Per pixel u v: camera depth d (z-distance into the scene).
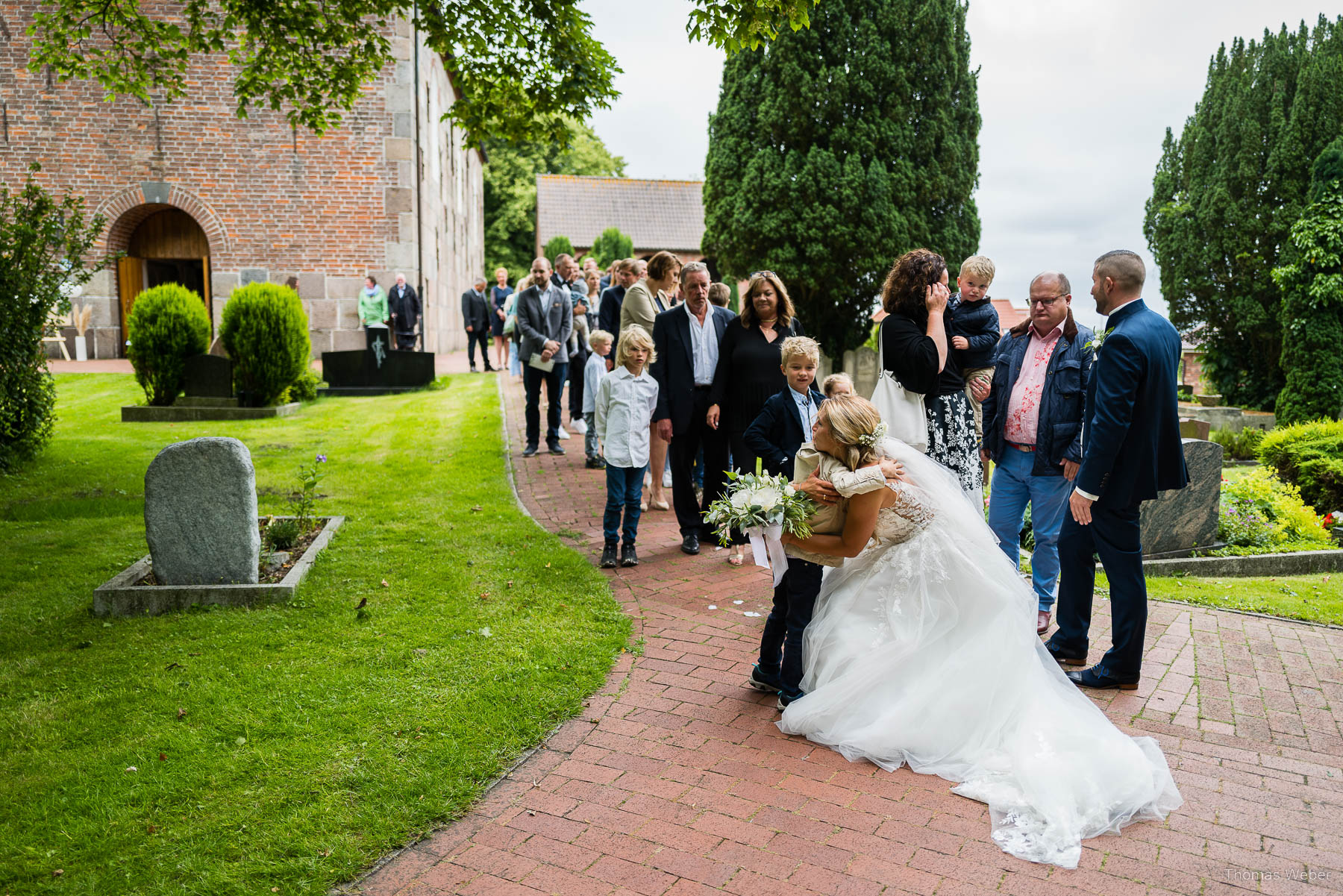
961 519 3.77
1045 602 5.02
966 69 19.14
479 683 4.12
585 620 4.96
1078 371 4.66
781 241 18.78
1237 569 7.09
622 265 9.09
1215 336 21.80
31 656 4.43
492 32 7.89
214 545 5.20
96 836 2.95
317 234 17.97
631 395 5.93
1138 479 4.03
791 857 2.88
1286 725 3.84
